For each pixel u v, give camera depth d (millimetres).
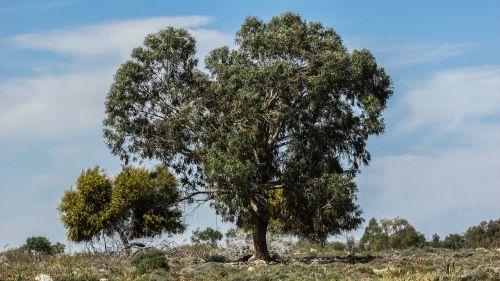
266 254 39875
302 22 41031
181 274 31906
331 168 39219
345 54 38750
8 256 37625
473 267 29875
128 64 40656
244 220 39344
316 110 39312
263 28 41500
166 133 40344
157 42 41000
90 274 31125
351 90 40156
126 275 32188
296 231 40219
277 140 39906
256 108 37875
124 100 40688
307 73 39219
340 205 37375
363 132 40188
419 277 26938
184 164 41656
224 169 36156
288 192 38969
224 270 33031
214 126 39812
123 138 41156
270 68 37719
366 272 30016
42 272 31297
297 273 29891
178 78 41375
